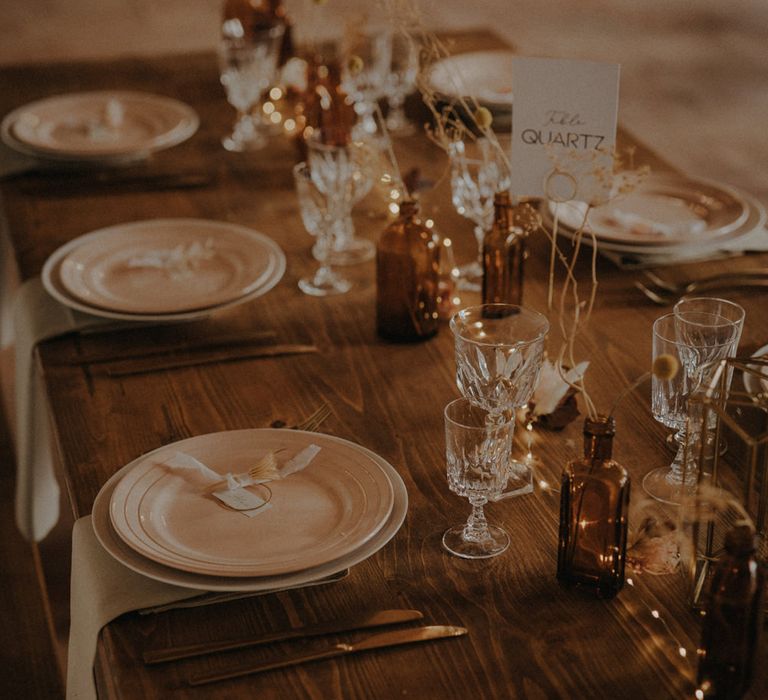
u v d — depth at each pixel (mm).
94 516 1184
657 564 1129
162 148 2445
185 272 1803
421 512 1251
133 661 1042
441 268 1854
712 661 973
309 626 1076
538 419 1418
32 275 1857
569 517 1101
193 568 1090
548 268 1845
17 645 2285
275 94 2652
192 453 1299
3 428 2998
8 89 2783
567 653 1047
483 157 1714
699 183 2039
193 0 7164
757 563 995
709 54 6496
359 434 1408
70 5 7000
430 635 1064
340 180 1749
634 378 1521
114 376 1556
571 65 1452
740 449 1202
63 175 2297
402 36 2416
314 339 1658
